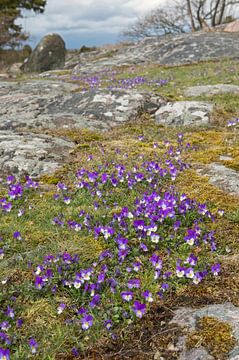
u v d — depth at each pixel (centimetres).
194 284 124
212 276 127
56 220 152
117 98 283
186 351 104
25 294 124
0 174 191
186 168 193
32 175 191
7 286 126
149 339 109
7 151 202
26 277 130
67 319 115
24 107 295
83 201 169
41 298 122
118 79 474
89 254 137
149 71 529
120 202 167
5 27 1097
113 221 149
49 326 114
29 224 155
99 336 110
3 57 1091
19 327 115
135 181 178
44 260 132
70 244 142
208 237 142
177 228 144
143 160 203
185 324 110
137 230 144
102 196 171
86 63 741
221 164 195
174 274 129
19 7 1315
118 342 109
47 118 262
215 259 134
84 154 212
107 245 141
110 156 208
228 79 416
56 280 126
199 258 135
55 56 791
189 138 235
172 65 571
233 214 155
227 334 106
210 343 105
